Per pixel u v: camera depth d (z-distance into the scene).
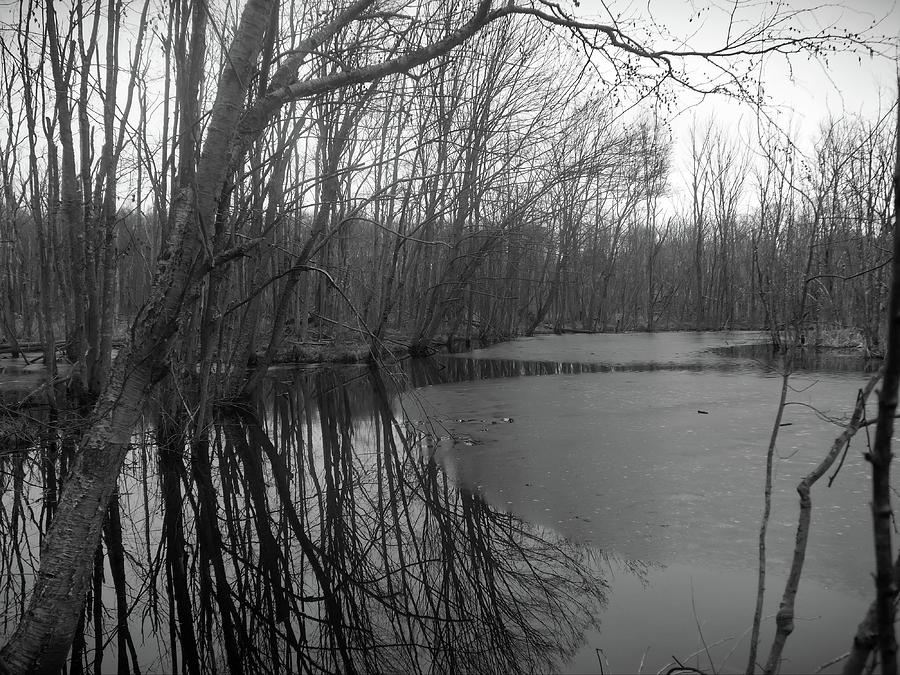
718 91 3.89
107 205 11.10
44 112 11.03
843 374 14.73
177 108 7.83
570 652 3.61
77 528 3.18
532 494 6.53
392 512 6.47
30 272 22.05
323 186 12.20
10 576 4.96
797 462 6.89
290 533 6.07
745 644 3.50
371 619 4.37
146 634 4.22
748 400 11.20
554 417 10.37
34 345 18.39
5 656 3.06
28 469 8.05
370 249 26.48
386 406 12.74
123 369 3.28
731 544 4.95
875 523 1.24
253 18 3.40
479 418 10.67
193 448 8.99
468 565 5.06
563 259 32.97
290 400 13.83
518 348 26.72
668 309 50.84
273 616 4.47
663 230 52.88
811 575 4.34
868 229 13.04
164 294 3.25
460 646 3.87
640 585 4.38
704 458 7.28
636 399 11.81
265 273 13.75
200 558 5.51
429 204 17.50
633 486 6.48
